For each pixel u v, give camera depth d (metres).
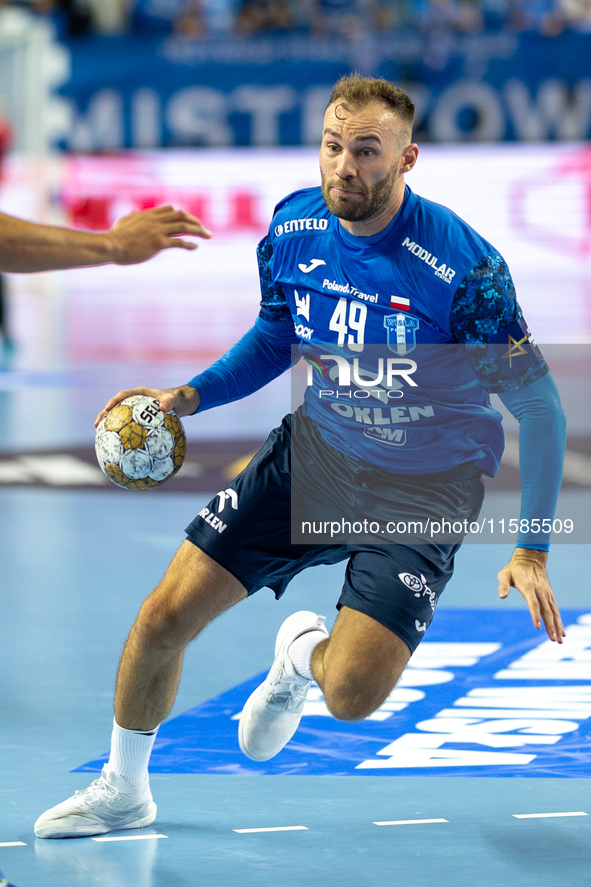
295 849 8.88
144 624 9.03
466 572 18.33
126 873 8.41
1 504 22.75
